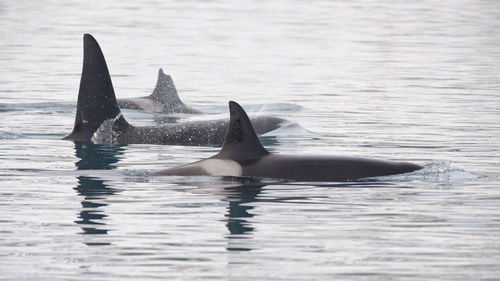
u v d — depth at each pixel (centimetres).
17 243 3966
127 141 7256
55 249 3872
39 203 4791
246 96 11038
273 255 3784
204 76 13312
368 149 6806
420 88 11556
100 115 7344
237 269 3581
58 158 6350
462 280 3438
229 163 5503
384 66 14588
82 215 4506
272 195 4944
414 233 4150
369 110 9419
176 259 3725
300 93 11238
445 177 5475
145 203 4778
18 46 17062
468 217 4456
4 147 6862
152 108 9619
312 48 17975
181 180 5372
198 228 4238
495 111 9212
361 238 4062
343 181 5303
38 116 8900
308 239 4044
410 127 8075
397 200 4838
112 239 4044
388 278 3466
